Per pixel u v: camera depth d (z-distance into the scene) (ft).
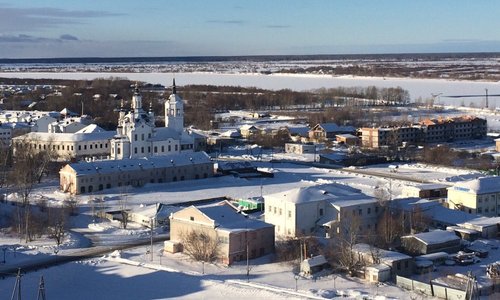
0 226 559.79
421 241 460.96
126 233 540.93
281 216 519.60
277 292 394.93
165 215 569.23
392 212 533.55
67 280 426.10
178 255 476.95
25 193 624.18
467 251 467.11
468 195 584.81
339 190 549.13
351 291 394.11
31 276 433.89
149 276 429.79
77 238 525.34
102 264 457.27
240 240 461.37
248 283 412.16
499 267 424.46
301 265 435.53
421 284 395.14
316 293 391.65
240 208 618.85
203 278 422.00
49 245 503.20
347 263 430.20
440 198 641.40
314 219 518.78
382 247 467.52
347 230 495.41
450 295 381.19
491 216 584.40
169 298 391.65
